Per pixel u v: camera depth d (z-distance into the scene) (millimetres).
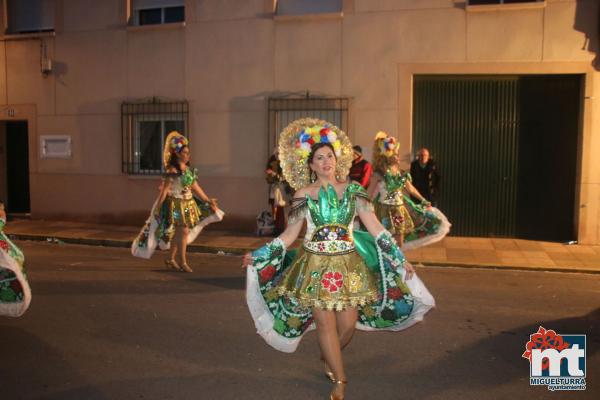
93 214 13172
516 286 7750
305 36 11406
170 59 12297
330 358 3961
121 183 12883
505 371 4695
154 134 12719
